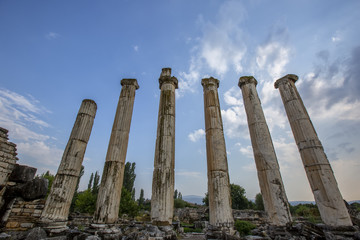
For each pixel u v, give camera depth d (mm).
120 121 12086
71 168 10125
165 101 12602
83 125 11312
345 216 9203
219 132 11922
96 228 8906
